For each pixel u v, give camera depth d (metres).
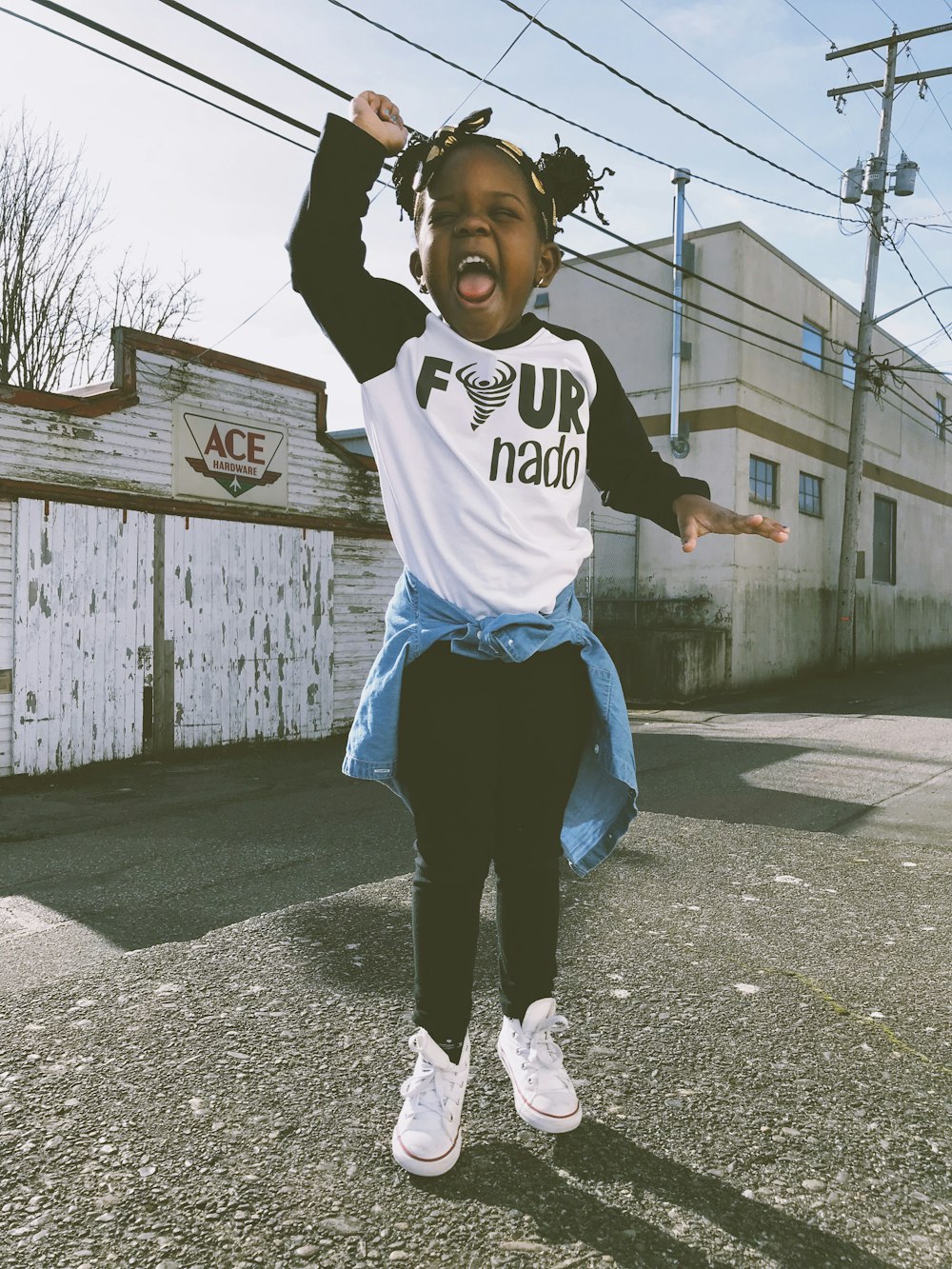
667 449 17.00
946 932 3.03
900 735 10.27
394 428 1.67
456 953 1.67
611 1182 1.63
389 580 11.61
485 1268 1.42
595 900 3.35
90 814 6.31
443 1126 1.65
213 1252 1.44
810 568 19.23
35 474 7.91
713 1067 2.06
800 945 2.88
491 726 1.65
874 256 18.56
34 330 17.92
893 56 17.78
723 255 16.45
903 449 23.89
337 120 1.54
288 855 4.95
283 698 10.20
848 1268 1.43
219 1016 2.29
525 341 1.69
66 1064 2.04
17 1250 1.45
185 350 9.10
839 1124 1.83
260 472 9.94
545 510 1.69
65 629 8.14
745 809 5.96
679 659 15.12
